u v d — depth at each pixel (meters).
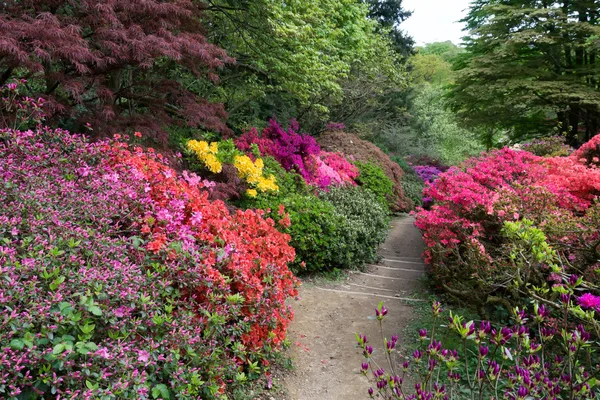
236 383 2.95
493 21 13.84
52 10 4.55
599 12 13.70
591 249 3.36
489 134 16.45
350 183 10.64
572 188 5.37
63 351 1.93
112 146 3.69
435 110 24.33
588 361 2.40
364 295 5.45
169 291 2.68
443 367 3.37
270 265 3.45
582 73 13.31
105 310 2.21
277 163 7.91
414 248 9.01
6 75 4.14
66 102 4.59
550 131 14.46
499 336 1.91
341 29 13.11
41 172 3.07
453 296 4.82
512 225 2.50
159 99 5.30
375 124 19.38
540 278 3.44
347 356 3.80
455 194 5.49
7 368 1.79
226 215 3.90
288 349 3.85
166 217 3.05
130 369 2.13
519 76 13.56
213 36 9.10
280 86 9.93
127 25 4.64
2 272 1.96
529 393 1.88
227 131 6.21
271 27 7.76
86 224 2.76
